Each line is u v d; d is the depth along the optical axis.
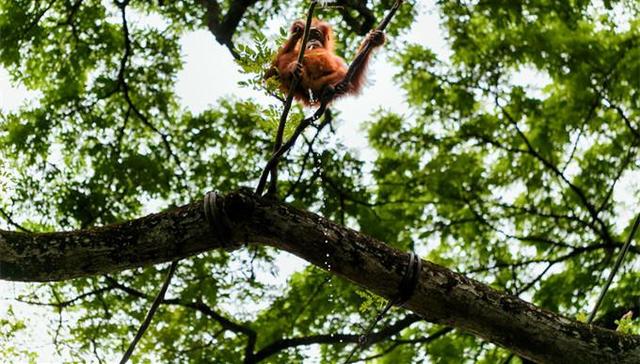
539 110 15.34
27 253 5.43
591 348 5.51
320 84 8.43
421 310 5.56
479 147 15.62
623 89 15.30
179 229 5.44
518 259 15.12
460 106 15.38
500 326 5.52
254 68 5.75
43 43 14.23
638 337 5.59
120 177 13.74
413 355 14.34
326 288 14.06
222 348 13.61
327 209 14.05
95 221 13.49
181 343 13.42
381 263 5.44
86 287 13.12
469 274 15.05
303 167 14.02
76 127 14.11
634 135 15.47
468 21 15.06
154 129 14.39
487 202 15.30
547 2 15.14
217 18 13.18
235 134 14.45
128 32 14.31
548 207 15.39
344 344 14.11
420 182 15.12
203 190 14.14
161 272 13.34
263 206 5.42
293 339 13.77
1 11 14.05
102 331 12.73
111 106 14.43
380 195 15.17
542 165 15.50
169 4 14.55
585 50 15.07
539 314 5.55
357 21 13.41
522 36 15.19
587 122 15.47
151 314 5.62
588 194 15.42
